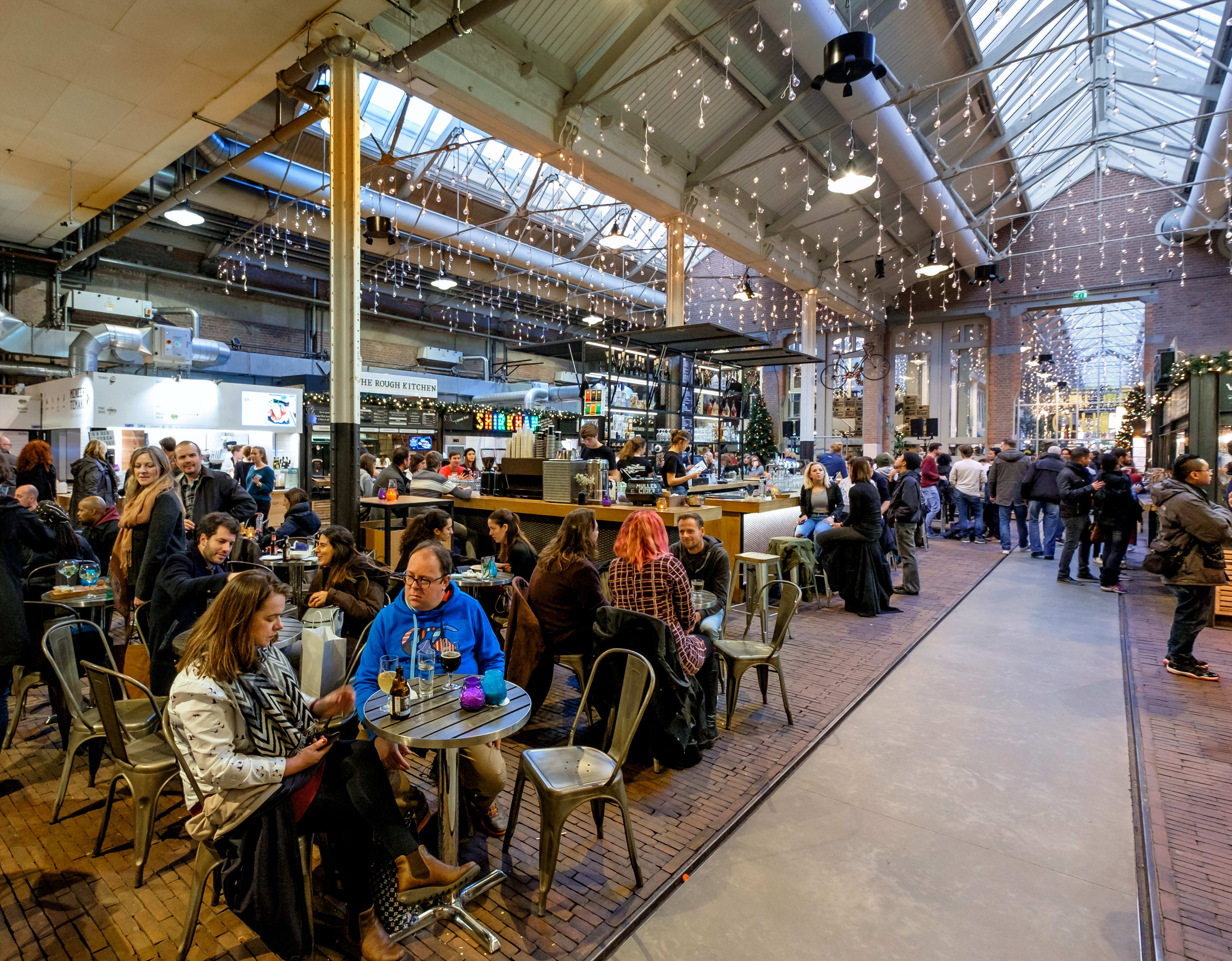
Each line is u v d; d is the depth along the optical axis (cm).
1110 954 215
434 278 1728
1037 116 1296
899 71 980
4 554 349
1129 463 1639
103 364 1217
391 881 217
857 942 221
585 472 684
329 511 1177
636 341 1035
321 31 565
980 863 264
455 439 1703
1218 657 528
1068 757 356
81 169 848
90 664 249
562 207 1467
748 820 296
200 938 222
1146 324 1697
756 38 864
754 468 1455
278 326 1633
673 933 225
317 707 237
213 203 1086
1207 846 275
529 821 294
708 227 1148
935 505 1172
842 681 470
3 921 229
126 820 294
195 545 371
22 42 580
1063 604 702
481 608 299
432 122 1104
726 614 439
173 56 605
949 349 1995
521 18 742
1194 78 1120
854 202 1323
